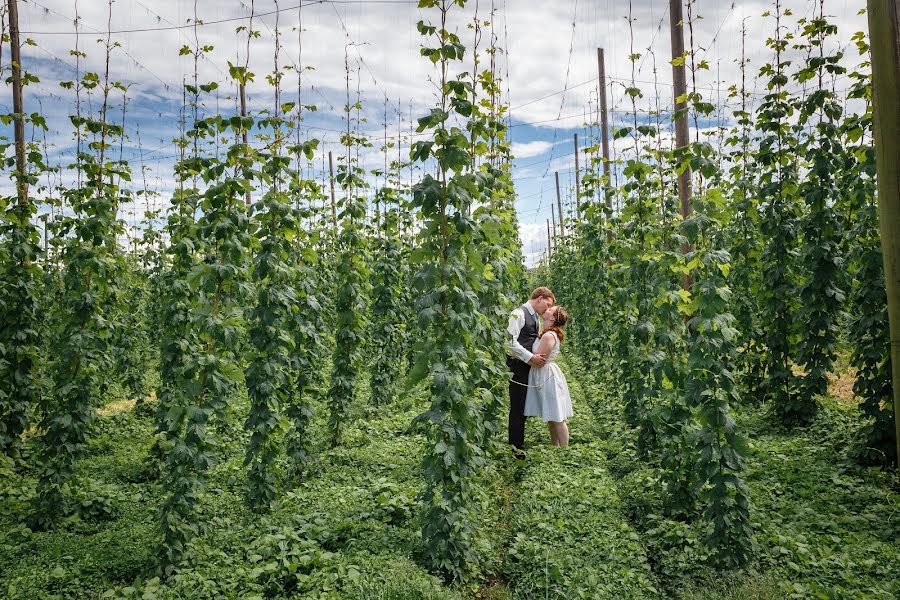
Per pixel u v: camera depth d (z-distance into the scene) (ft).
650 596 11.67
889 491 15.84
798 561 12.23
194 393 13.23
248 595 11.55
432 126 12.71
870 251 17.85
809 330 21.18
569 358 44.37
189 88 17.87
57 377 16.81
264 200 16.98
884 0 10.07
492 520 15.84
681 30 26.14
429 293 12.85
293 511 16.28
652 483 16.84
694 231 14.46
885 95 10.23
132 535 14.69
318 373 28.68
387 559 12.83
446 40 12.60
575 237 43.80
